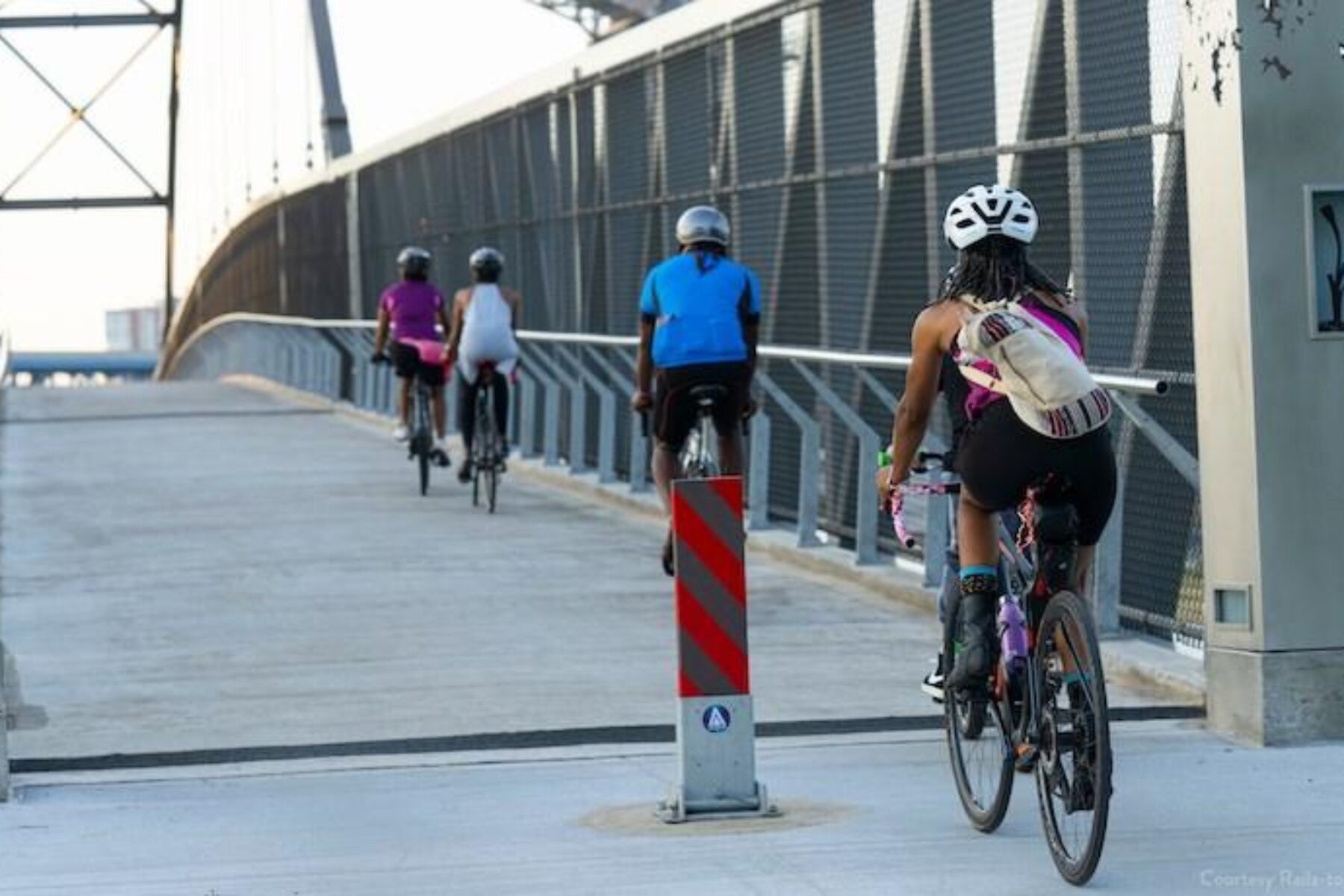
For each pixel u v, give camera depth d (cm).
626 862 1742
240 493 4975
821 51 3547
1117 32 2525
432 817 1925
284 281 10206
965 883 1641
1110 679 2456
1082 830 1591
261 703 2478
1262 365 2061
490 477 4481
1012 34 2833
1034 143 2700
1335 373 2070
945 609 1864
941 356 1678
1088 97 2597
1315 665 2086
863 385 3497
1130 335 2531
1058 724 1609
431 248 6700
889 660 2688
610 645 2838
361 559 3759
